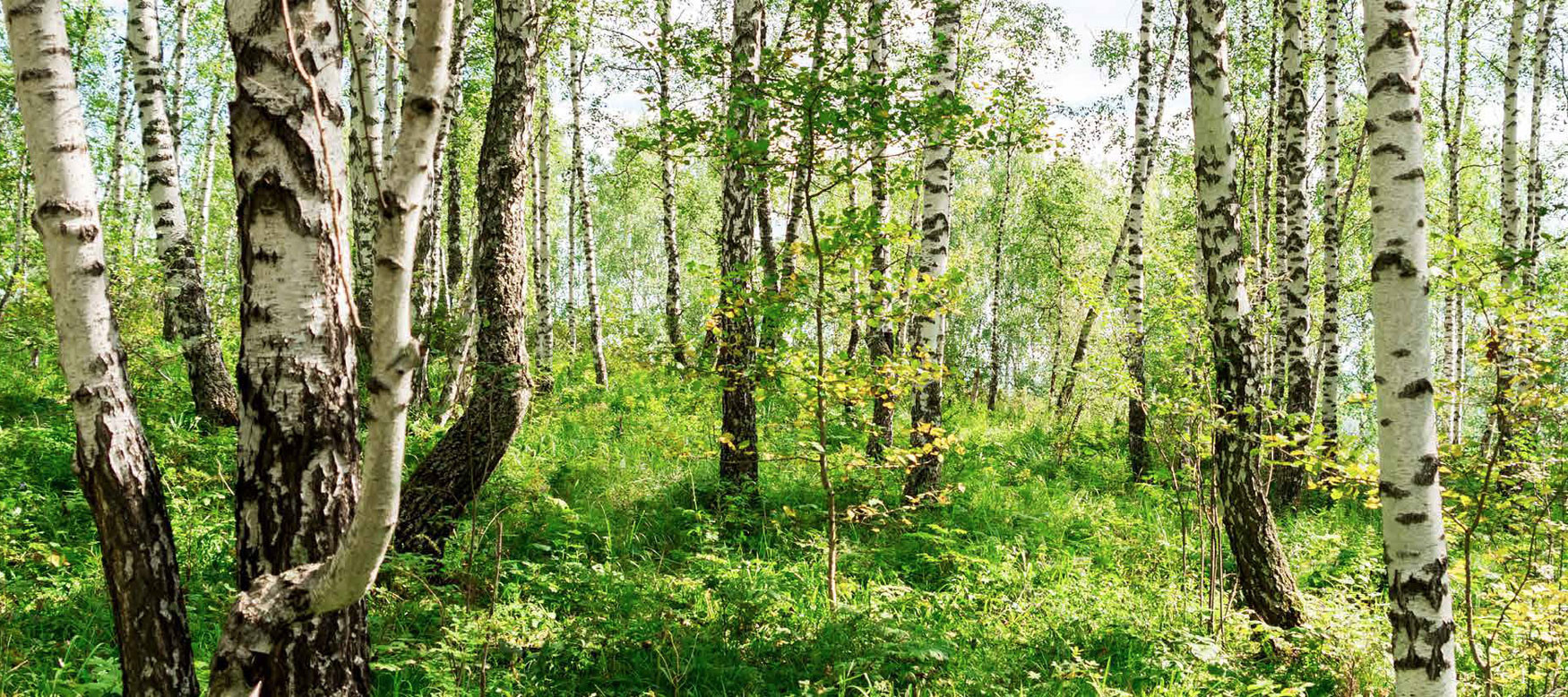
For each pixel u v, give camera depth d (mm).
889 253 9148
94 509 2875
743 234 8266
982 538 8195
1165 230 18391
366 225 9445
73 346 2795
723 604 5680
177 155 14398
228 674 2197
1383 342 3846
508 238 6289
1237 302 6156
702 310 13867
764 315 6043
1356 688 5312
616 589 5719
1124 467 12023
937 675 5141
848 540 7609
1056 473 11828
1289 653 5762
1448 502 5422
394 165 1636
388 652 4637
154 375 9094
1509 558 5469
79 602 5059
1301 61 11445
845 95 5543
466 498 6047
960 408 16125
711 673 5000
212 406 8516
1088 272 7094
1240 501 6199
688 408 11062
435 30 1578
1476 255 4570
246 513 2807
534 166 16891
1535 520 5145
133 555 2887
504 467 7652
